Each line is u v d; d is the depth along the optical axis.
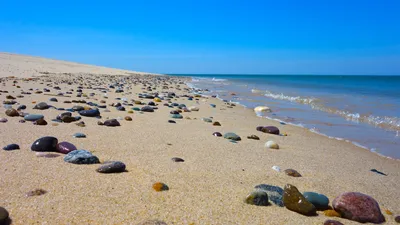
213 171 0.98
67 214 0.63
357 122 2.31
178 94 3.94
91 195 0.72
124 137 1.33
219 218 0.67
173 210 0.69
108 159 1.01
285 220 0.70
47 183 0.77
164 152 1.15
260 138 1.60
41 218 0.60
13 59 8.40
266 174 1.01
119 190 0.77
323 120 2.38
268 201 0.78
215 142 1.39
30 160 0.92
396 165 1.30
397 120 2.35
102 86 4.14
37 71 6.19
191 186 0.84
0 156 0.94
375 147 1.60
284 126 2.06
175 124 1.76
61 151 1.02
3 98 2.21
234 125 1.93
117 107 2.15
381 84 9.24
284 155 1.29
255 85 7.55
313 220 0.72
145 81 6.51
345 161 1.30
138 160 1.03
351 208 0.75
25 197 0.68
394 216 0.80
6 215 0.57
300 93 4.90
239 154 1.23
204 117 2.16
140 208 0.68
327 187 0.95
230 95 4.38
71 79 5.13
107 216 0.63
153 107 2.38
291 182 0.96
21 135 1.20
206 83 8.23
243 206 0.75
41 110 1.80
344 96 4.36
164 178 0.88
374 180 1.07
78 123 1.49
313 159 1.28
